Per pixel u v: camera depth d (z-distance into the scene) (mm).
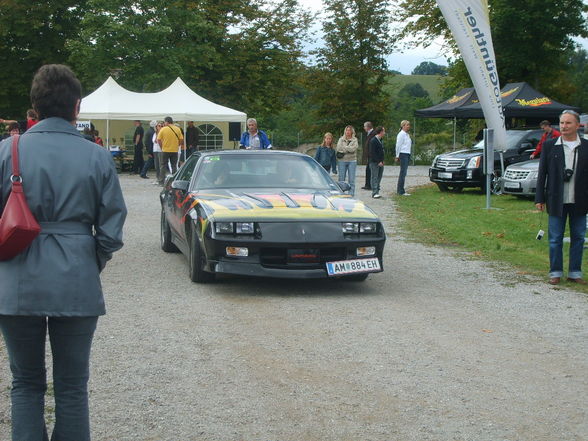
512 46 36750
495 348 5453
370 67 45969
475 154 20031
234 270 7059
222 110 27188
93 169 3076
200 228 7336
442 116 25156
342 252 7305
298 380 4637
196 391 4414
